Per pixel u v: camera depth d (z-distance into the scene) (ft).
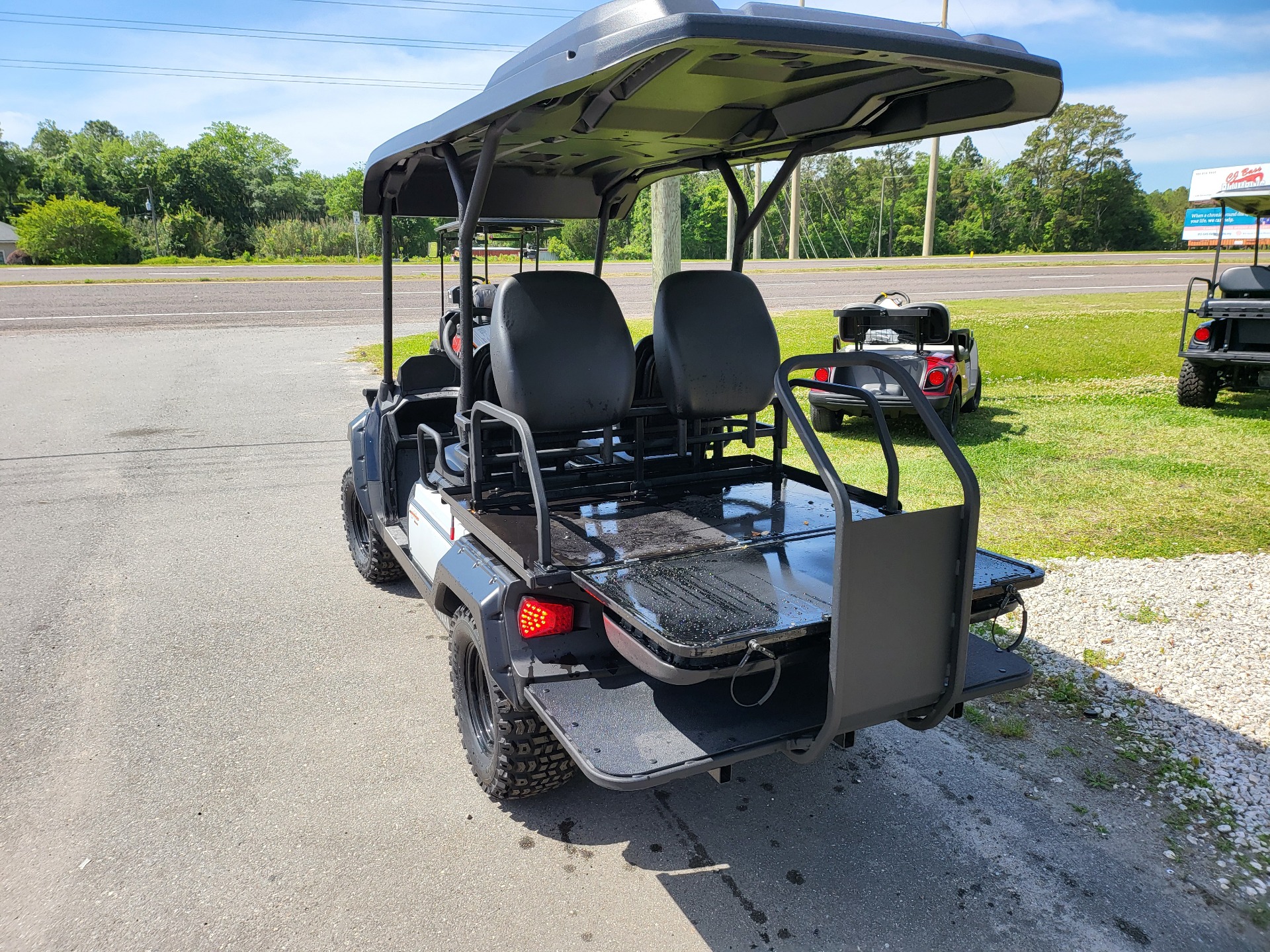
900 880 8.49
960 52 6.76
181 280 98.63
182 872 8.58
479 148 10.85
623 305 66.23
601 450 10.69
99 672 12.87
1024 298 67.87
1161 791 9.86
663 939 7.73
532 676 8.11
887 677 7.08
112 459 25.68
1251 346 28.89
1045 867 8.64
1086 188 240.53
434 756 10.69
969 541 7.10
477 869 8.66
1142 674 12.39
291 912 8.04
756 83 8.27
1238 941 7.67
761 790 10.07
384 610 15.12
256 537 19.06
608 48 5.96
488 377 11.14
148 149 236.43
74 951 7.55
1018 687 8.16
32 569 17.12
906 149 267.59
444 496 10.96
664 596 7.47
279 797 9.84
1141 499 19.90
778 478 11.57
